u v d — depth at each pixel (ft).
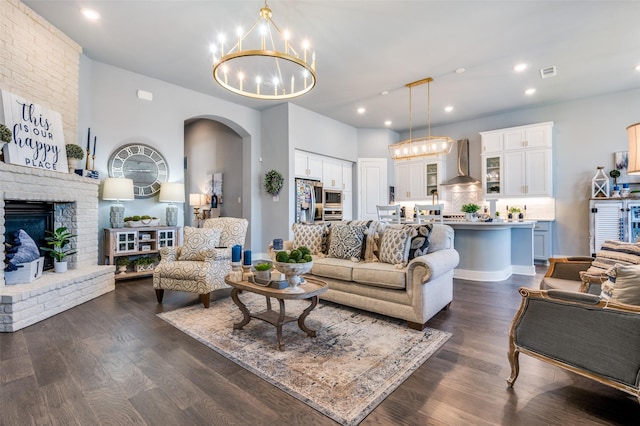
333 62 13.91
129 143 14.97
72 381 5.95
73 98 12.41
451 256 9.75
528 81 15.96
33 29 10.64
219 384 5.89
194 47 12.78
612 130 17.63
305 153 20.74
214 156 24.38
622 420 4.87
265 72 14.87
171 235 15.51
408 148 17.94
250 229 20.11
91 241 12.62
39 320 9.08
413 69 14.61
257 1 9.84
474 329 8.63
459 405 5.27
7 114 9.53
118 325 8.84
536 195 19.06
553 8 10.13
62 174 11.05
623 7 10.03
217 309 10.36
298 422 4.85
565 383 5.93
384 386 5.82
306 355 7.07
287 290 7.49
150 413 5.04
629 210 16.21
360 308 9.83
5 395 5.49
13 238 10.18
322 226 12.53
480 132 21.15
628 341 4.47
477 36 11.85
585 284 7.11
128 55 13.47
